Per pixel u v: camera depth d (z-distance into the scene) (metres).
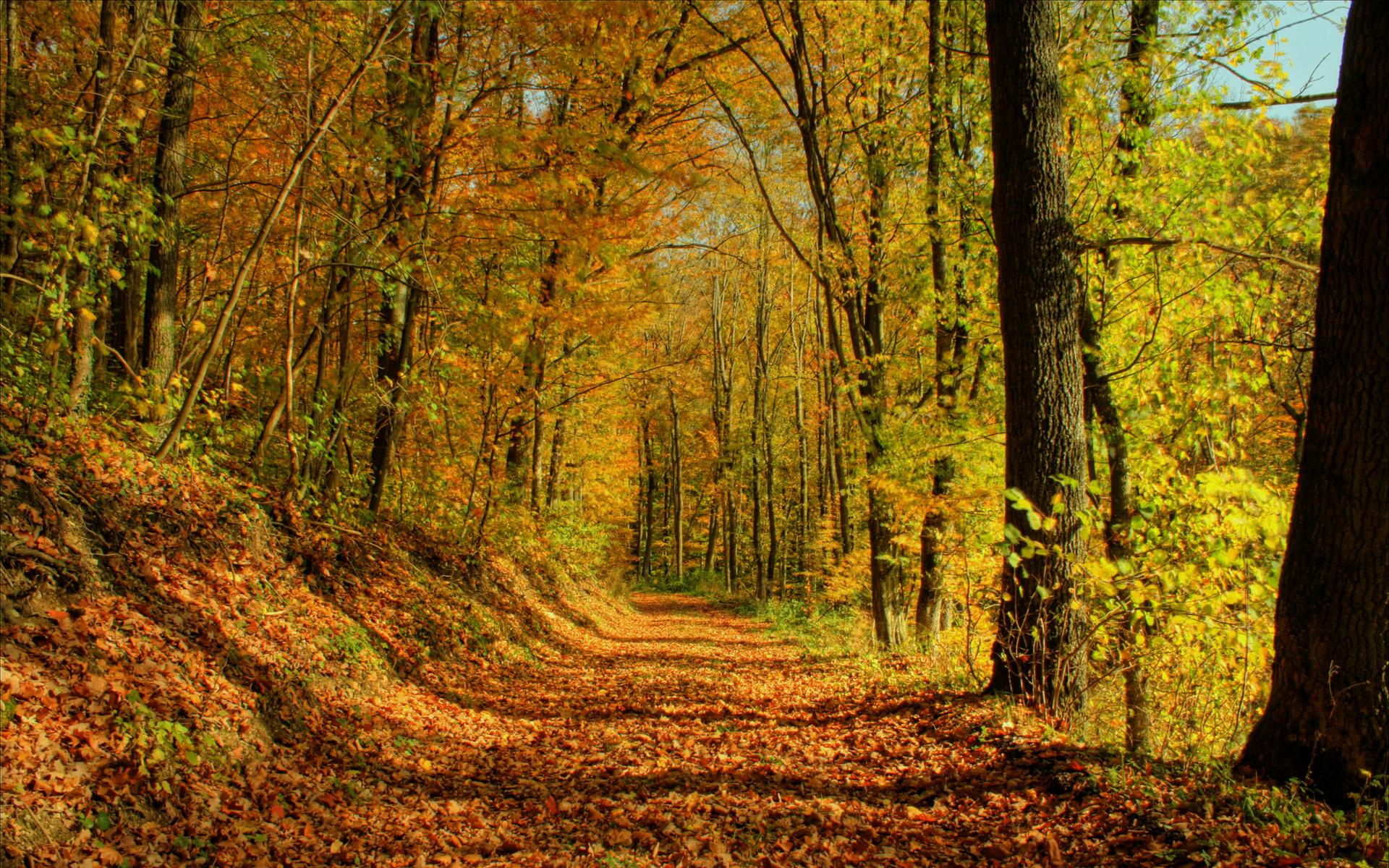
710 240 24.91
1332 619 4.39
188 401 6.96
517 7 8.60
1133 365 8.62
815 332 29.44
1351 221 4.38
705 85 14.44
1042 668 6.83
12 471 5.12
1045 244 7.05
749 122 15.60
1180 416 8.77
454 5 8.66
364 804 5.01
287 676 6.14
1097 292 9.21
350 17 7.52
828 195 12.66
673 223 15.59
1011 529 6.23
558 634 14.81
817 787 5.77
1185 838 3.93
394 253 8.67
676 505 39.25
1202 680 6.52
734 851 4.50
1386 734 4.23
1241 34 8.38
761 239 28.39
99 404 7.12
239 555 7.06
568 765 6.55
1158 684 6.98
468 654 10.21
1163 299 8.90
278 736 5.45
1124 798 4.57
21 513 4.97
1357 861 3.56
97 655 4.61
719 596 33.34
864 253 12.70
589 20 8.78
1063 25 9.87
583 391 15.09
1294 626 4.57
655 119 14.48
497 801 5.46
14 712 3.81
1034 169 7.04
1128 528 7.08
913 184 13.22
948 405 11.50
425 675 8.52
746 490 39.44
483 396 12.90
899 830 4.81
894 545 13.57
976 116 11.20
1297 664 4.55
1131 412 8.88
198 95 8.22
